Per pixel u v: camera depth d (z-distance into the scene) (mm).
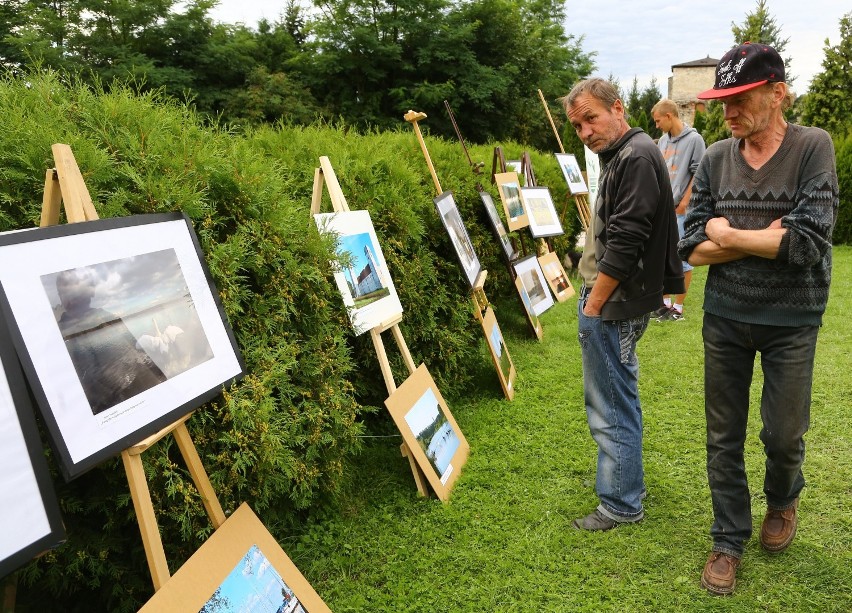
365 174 4066
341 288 3047
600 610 2465
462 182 5941
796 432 2471
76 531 2205
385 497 3340
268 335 2727
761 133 2393
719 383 2592
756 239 2340
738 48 2354
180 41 19328
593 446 3799
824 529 2871
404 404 3297
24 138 2207
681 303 6379
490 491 3367
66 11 18328
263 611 2049
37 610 2359
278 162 3818
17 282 1467
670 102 6285
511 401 4539
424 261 4277
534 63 24438
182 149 2570
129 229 1827
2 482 1358
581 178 9281
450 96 21641
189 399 1877
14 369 1420
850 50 16344
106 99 2529
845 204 10680
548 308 6816
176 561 2393
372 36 20422
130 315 1743
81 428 1523
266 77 19828
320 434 2828
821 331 5695
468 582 2662
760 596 2488
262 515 2811
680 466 3504
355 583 2678
